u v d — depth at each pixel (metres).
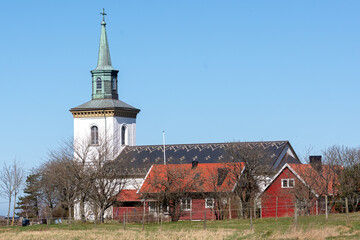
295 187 79.88
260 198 83.12
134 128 119.44
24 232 58.72
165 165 88.50
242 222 65.12
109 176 87.75
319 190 79.25
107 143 101.81
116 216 86.31
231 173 85.50
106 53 119.75
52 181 92.12
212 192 83.56
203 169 89.06
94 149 109.81
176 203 83.19
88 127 116.25
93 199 85.50
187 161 106.81
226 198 81.94
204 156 107.50
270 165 94.19
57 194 93.88
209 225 63.06
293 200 79.31
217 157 106.56
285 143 103.69
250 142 104.44
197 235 50.47
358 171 79.19
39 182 99.44
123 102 120.00
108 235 52.59
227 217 81.62
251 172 83.19
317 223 53.84
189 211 84.94
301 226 50.94
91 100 119.00
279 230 50.47
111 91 118.88
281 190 82.81
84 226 69.12
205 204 84.75
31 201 114.81
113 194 89.69
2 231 62.66
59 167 88.44
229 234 50.56
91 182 85.50
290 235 47.12
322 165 81.94
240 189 82.25
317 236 45.94
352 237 45.03
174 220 81.06
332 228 49.59
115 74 119.75
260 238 47.41
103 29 119.88
